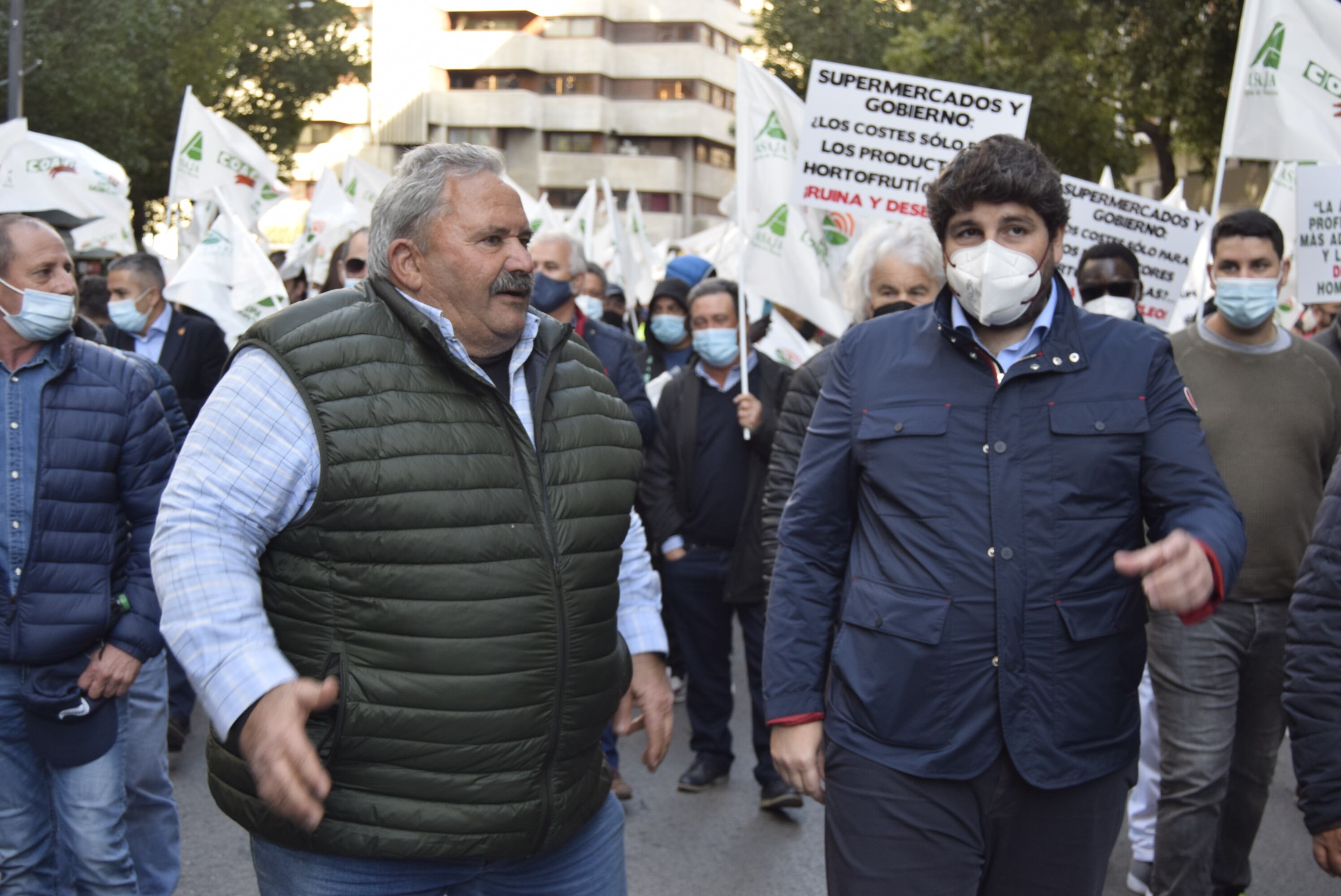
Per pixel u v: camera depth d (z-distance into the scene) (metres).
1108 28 19.02
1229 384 4.09
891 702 2.61
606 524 2.54
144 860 4.10
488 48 70.25
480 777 2.34
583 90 71.38
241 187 12.34
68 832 3.49
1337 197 6.36
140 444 3.59
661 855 4.90
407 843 2.30
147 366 4.08
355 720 2.27
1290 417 4.00
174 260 12.95
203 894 4.44
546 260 5.63
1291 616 2.64
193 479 2.24
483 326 2.43
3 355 3.48
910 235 4.21
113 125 25.77
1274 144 6.10
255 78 34.81
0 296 3.40
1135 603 2.63
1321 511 2.62
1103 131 21.17
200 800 5.45
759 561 5.36
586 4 70.62
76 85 24.02
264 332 2.33
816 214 7.12
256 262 9.60
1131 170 23.56
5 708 3.46
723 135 74.12
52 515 3.44
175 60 28.20
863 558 2.74
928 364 2.71
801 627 2.81
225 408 2.28
